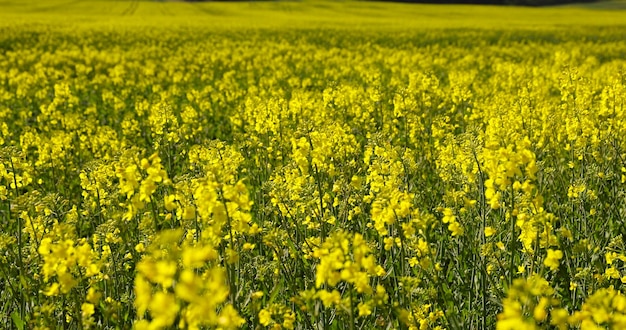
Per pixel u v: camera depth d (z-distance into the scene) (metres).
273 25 39.25
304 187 5.06
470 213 5.09
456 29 35.91
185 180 4.31
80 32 31.02
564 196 6.00
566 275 4.12
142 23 39.50
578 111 6.98
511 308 2.15
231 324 2.31
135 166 3.40
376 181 4.76
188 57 22.11
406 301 3.65
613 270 4.02
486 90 12.27
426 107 10.31
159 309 1.91
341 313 3.68
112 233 4.12
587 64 16.53
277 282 4.28
